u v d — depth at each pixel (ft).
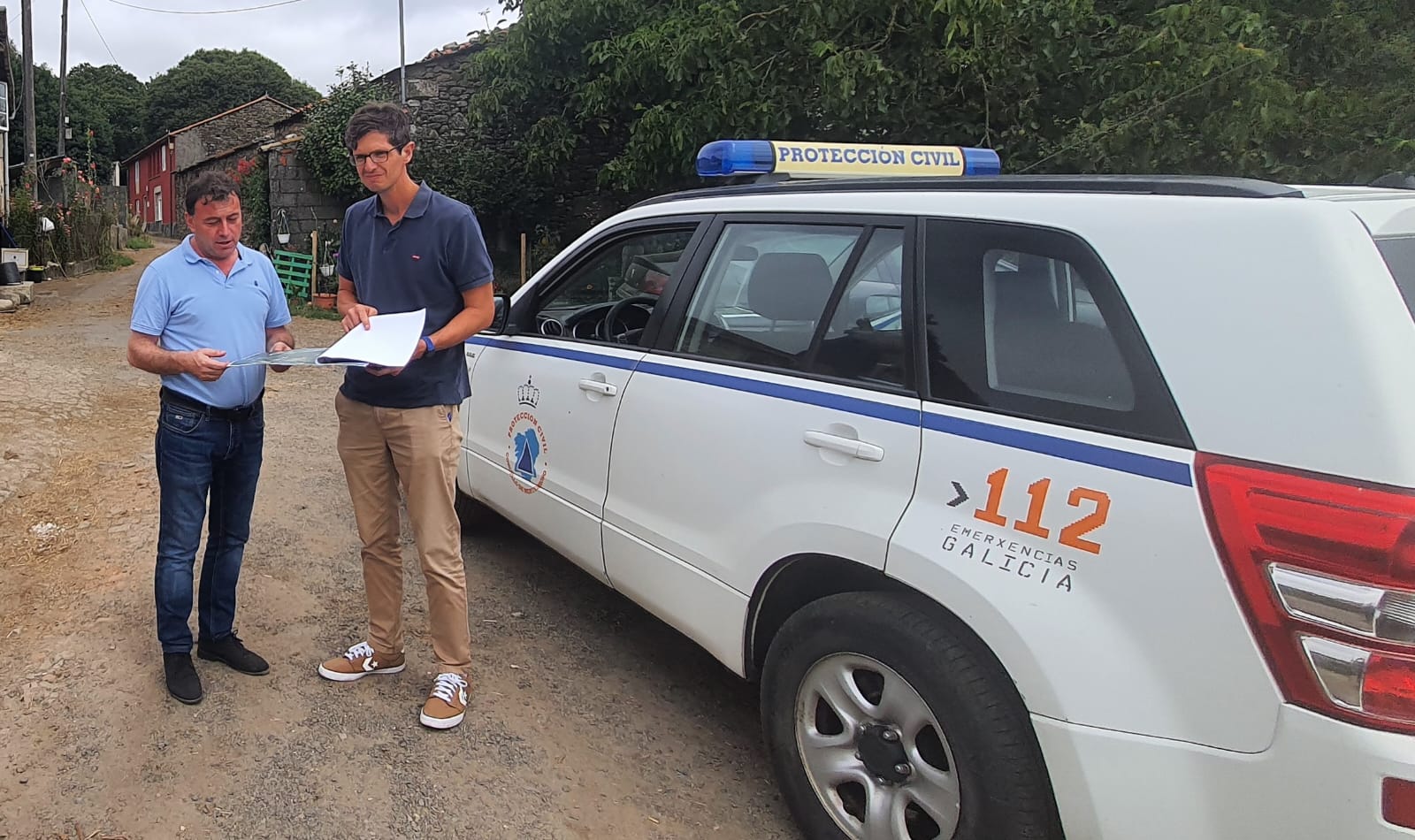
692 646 12.09
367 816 8.28
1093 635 5.87
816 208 8.73
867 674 7.50
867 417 7.48
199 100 190.19
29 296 40.96
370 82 51.21
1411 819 4.78
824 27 27.14
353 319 9.01
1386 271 5.24
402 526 15.23
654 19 37.65
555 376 11.53
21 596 11.82
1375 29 25.50
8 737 8.96
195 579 12.43
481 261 9.19
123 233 77.71
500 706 10.22
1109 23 23.86
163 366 8.80
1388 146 20.34
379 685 10.39
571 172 48.85
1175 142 21.35
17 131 117.19
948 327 7.16
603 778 9.18
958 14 22.65
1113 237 6.27
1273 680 5.19
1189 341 5.73
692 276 9.98
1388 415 4.91
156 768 8.67
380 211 9.37
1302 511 5.06
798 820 8.09
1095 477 5.98
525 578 13.71
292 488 16.66
